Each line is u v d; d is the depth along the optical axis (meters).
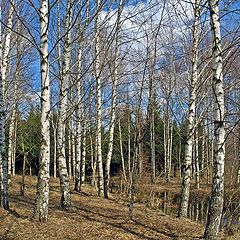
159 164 33.91
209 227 7.68
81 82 16.23
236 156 19.38
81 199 14.37
